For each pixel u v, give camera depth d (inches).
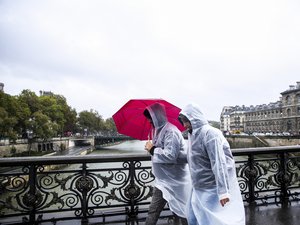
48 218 157.6
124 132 144.8
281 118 3639.3
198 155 104.3
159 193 124.9
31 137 2154.3
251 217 166.1
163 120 123.5
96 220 159.0
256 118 4532.5
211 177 103.3
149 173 170.2
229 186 103.6
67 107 3250.5
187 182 123.3
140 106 136.9
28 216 163.2
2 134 1654.8
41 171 152.3
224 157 98.1
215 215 99.3
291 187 205.3
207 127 103.7
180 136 119.8
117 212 167.2
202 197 104.3
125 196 166.4
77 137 3388.3
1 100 1712.6
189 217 112.7
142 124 145.0
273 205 187.0
